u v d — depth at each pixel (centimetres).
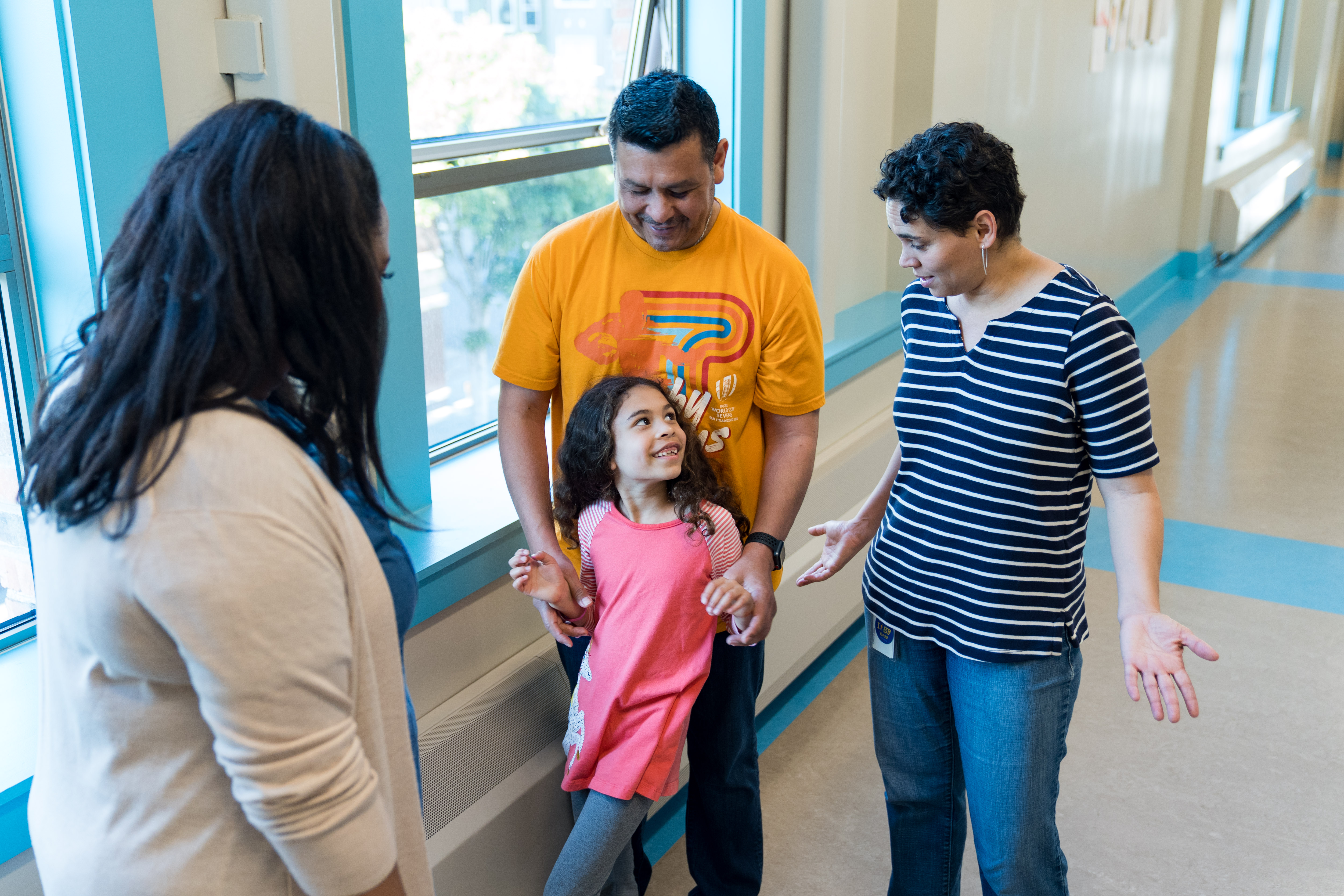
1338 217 978
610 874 176
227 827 80
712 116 143
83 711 79
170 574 71
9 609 150
